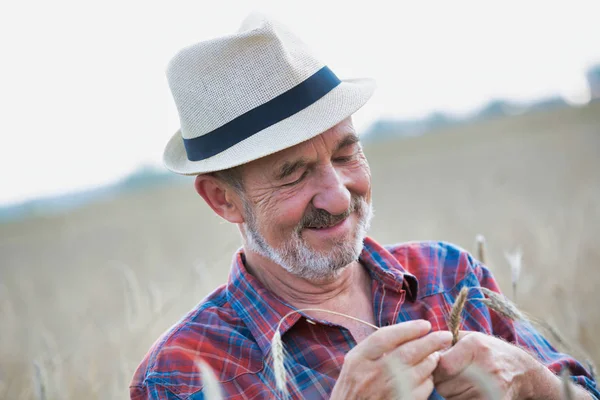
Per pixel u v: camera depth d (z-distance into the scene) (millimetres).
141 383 2516
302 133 2361
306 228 2475
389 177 24906
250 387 2393
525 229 7609
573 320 3832
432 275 2746
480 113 65250
